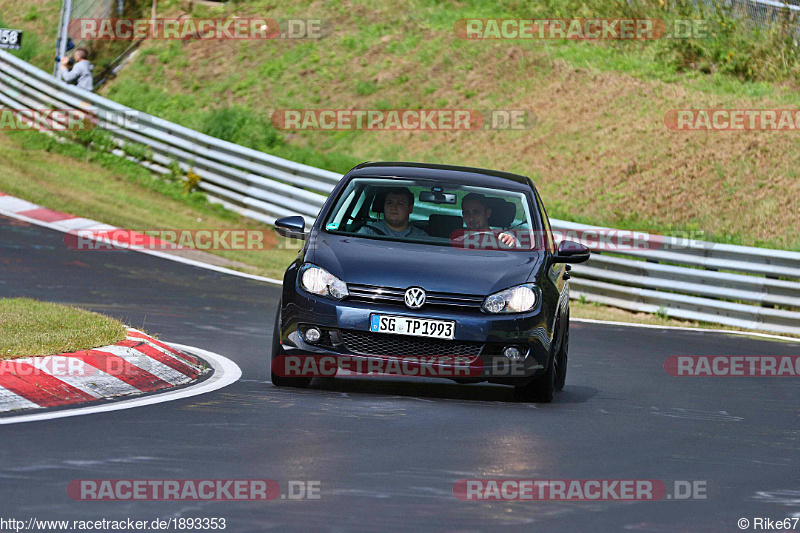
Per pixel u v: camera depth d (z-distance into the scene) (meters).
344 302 26.89
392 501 16.88
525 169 81.00
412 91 93.56
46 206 64.38
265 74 99.94
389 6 107.00
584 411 27.55
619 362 39.28
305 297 27.16
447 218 30.55
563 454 21.45
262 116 93.25
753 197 73.31
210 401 24.91
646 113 84.50
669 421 27.00
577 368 36.84
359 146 88.06
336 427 22.64
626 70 90.81
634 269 59.94
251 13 110.06
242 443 20.48
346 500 16.75
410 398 27.56
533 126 85.94
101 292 45.12
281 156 85.12
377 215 30.59
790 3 93.50
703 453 22.80
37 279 46.59
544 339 27.45
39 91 86.31
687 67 90.25
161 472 17.86
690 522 16.83
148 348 28.62
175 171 76.62
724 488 19.42
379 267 27.33
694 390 33.84
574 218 73.44
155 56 105.44
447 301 26.88
